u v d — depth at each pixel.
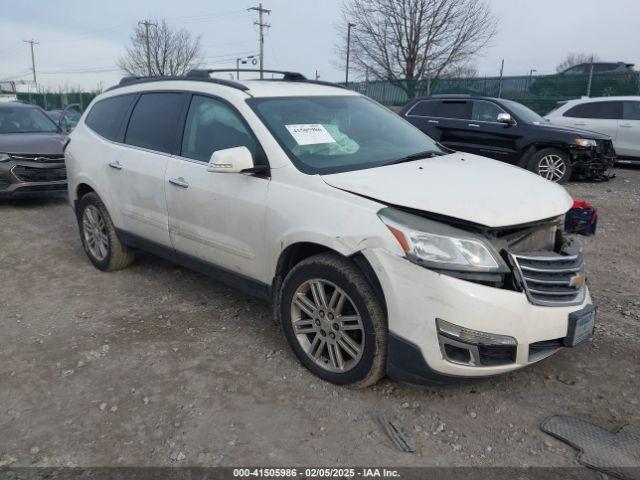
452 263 2.71
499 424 2.90
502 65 21.38
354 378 3.11
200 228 3.97
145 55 48.00
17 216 7.81
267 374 3.38
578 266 3.04
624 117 12.46
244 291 3.84
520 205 2.93
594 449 2.69
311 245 3.27
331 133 3.77
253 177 3.53
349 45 32.06
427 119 11.35
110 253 5.12
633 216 7.70
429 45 29.97
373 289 2.96
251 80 4.27
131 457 2.66
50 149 8.39
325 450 2.70
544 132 10.12
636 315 4.20
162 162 4.28
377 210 2.91
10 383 3.30
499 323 2.70
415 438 2.79
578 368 3.43
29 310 4.39
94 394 3.18
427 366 2.80
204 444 2.74
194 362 3.53
